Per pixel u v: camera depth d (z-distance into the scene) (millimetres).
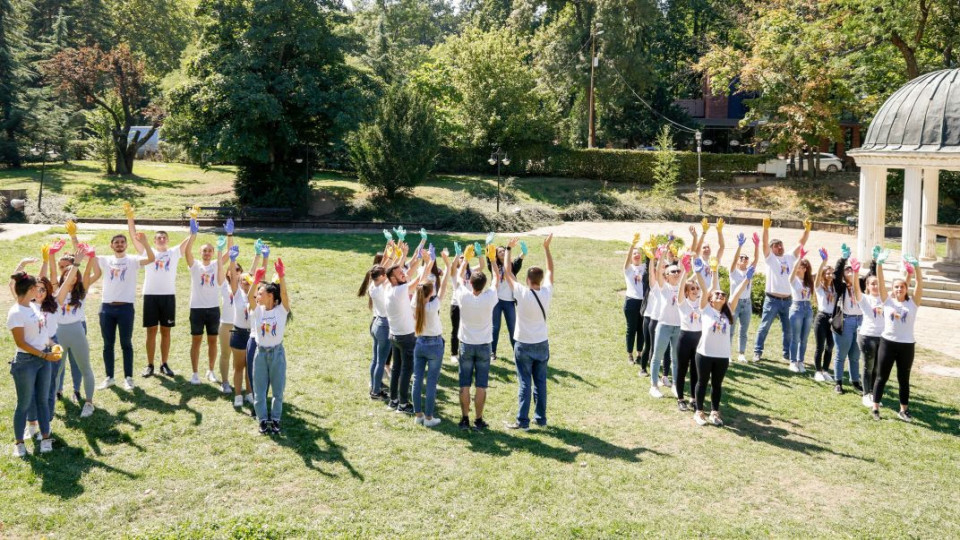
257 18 27250
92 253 8375
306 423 8375
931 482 7340
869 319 9422
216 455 7461
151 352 9781
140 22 49625
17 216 25750
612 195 34562
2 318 12172
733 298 8727
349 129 27203
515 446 7910
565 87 42719
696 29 53438
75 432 7871
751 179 37688
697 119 48031
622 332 13312
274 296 7953
